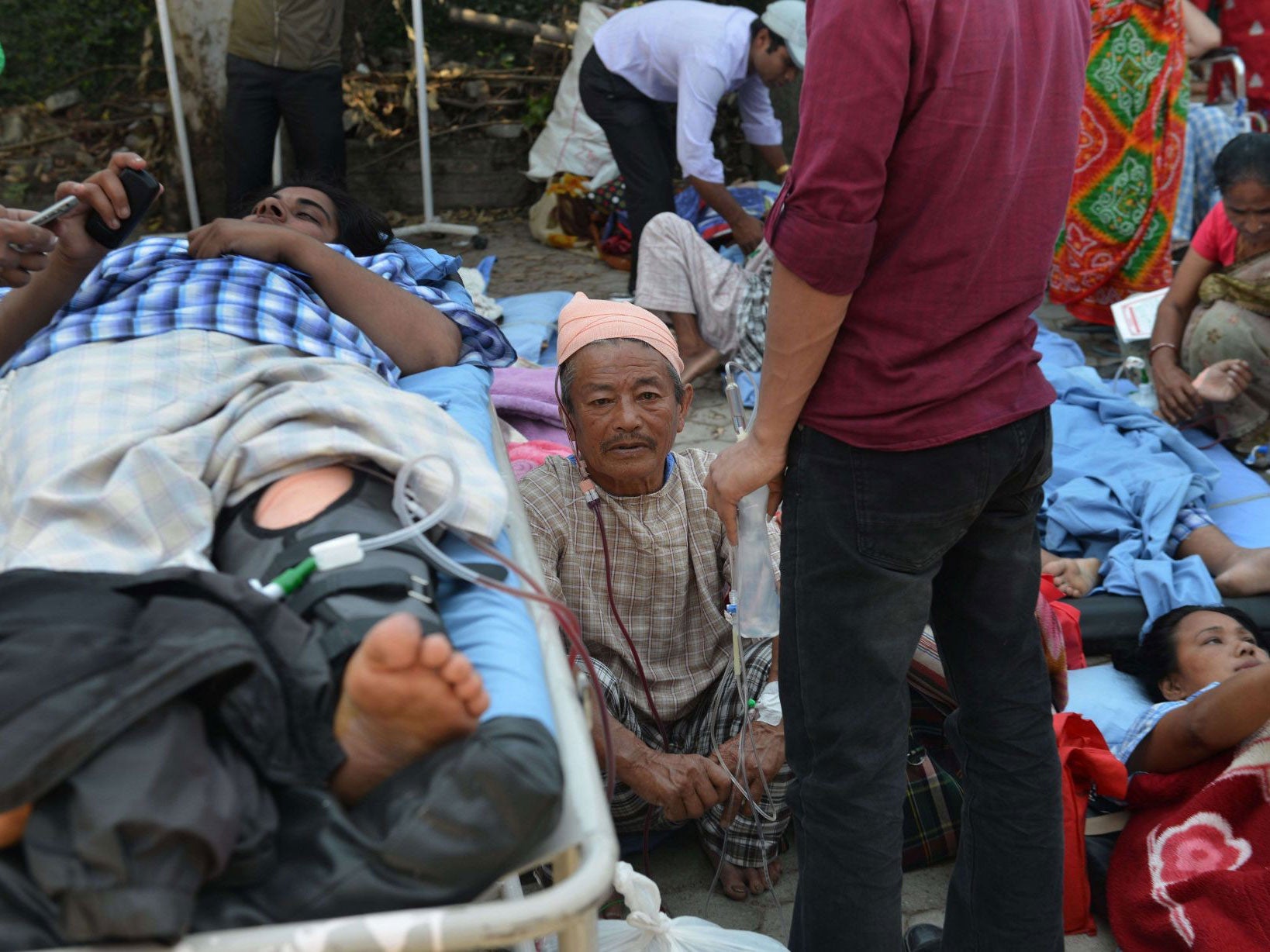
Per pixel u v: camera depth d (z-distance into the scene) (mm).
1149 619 2939
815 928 1698
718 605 2309
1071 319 5297
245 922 1023
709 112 4773
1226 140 5078
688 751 2375
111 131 6492
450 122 6871
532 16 6977
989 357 1522
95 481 1456
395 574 1247
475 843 1037
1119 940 2137
